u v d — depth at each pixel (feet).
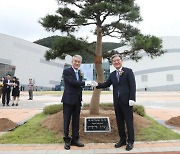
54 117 25.40
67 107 19.33
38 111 41.93
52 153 17.67
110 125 22.65
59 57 26.43
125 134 19.39
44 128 23.86
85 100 67.62
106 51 29.40
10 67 179.11
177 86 203.82
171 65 204.85
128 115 18.76
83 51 25.93
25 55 192.24
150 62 208.13
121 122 19.26
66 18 27.20
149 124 25.07
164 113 39.81
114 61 19.52
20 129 24.56
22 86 181.98
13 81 51.55
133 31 28.89
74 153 17.62
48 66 215.92
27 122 28.66
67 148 18.66
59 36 26.45
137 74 211.20
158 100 73.67
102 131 21.77
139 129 22.94
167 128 25.82
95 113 26.07
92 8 24.03
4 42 174.70
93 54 27.71
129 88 18.92
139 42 24.58
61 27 27.81
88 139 20.88
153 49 25.09
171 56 204.74
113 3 26.30
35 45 201.67
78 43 24.97
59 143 20.34
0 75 171.12
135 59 28.53
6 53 176.04
